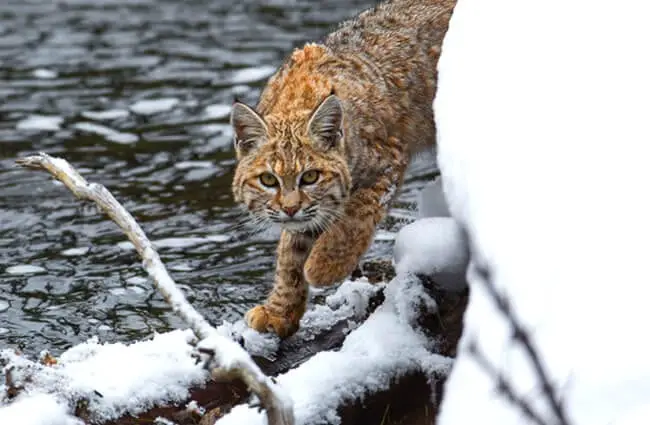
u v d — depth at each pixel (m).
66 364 9.20
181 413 9.02
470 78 8.94
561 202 7.44
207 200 15.53
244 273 13.05
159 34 24.06
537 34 8.93
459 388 6.86
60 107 19.61
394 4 12.28
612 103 7.91
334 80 11.16
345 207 10.90
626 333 6.47
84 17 25.31
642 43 8.30
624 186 7.29
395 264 10.60
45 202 15.55
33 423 8.27
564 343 6.61
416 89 11.73
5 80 21.05
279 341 10.49
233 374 7.43
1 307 12.29
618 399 6.19
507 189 7.78
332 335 10.55
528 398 6.38
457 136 8.50
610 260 6.90
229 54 22.55
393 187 11.43
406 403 9.44
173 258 13.54
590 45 8.53
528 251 7.27
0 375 9.84
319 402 8.92
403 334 9.70
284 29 24.41
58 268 13.34
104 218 14.95
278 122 10.78
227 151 17.48
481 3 9.73
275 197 10.62
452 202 8.27
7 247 14.04
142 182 16.27
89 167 16.88
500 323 6.89
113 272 13.19
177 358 9.33
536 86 8.42
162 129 18.55
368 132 11.16
